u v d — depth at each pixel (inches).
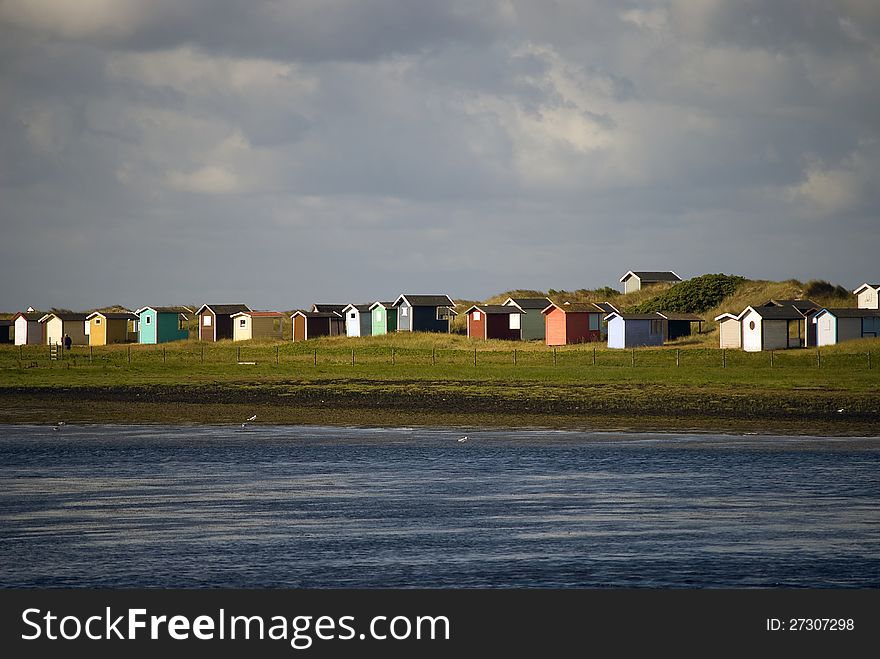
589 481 6053.2
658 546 4507.9
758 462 6722.4
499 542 4564.5
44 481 6028.5
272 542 4569.4
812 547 4500.5
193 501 5457.7
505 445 7504.9
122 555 4370.1
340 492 5708.7
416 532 4746.6
